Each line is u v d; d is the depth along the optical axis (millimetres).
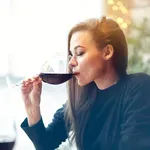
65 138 1477
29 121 1380
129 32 2395
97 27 1257
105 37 1248
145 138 1141
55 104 1967
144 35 2412
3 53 2926
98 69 1252
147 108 1190
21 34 2949
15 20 3014
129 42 2348
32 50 2791
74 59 1263
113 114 1263
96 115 1301
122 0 2521
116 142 1224
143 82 1256
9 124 1564
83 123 1324
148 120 1167
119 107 1259
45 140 1393
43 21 2891
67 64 1313
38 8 2930
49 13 2887
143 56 2387
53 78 1306
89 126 1307
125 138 1155
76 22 1327
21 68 2797
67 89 1395
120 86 1286
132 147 1136
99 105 1305
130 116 1192
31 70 1437
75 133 1357
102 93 1307
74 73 1267
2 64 2871
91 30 1247
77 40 1250
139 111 1187
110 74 1289
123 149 1151
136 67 2330
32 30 2904
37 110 1373
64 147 1476
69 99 1386
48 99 2055
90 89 1338
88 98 1343
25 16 2967
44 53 2742
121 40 1285
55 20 2848
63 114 1473
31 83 1355
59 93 2033
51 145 1417
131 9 2518
